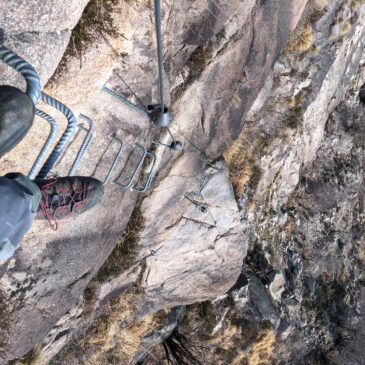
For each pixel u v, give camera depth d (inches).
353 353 487.8
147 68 175.6
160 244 250.5
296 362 434.0
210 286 294.5
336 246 495.5
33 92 64.8
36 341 184.4
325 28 330.0
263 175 339.3
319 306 472.1
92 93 148.6
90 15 135.9
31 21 99.9
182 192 243.3
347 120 476.1
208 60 214.4
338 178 474.6
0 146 58.3
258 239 374.3
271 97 324.2
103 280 229.8
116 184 186.9
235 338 367.2
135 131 183.0
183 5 183.6
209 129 240.7
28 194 69.2
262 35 245.1
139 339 296.4
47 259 168.1
